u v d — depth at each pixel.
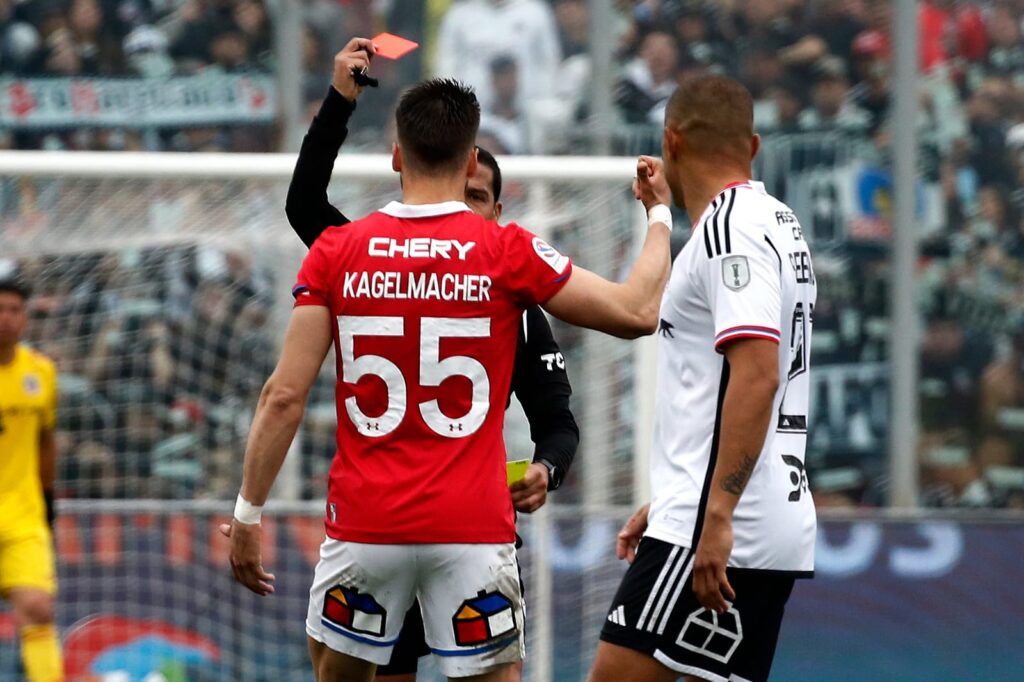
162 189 20.80
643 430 19.50
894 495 25.75
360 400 10.52
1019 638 22.64
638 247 20.17
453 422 10.44
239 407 21.53
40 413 20.77
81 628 21.02
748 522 11.27
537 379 12.80
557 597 20.42
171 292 21.30
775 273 10.96
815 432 25.86
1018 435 26.64
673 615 11.36
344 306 10.51
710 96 11.66
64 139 26.80
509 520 10.69
